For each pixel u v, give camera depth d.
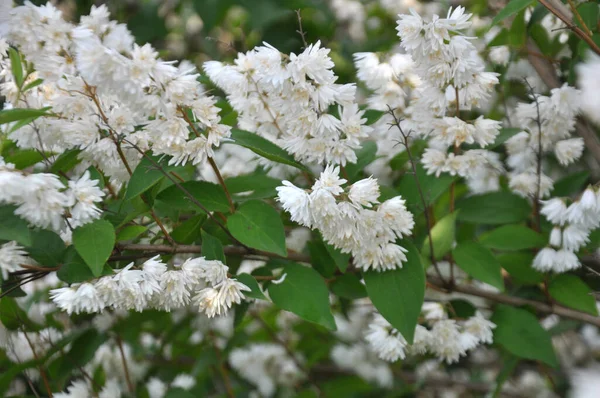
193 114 0.90
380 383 1.11
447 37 0.89
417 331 0.95
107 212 0.94
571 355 1.10
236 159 1.06
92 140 0.90
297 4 1.25
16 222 0.87
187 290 0.91
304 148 0.91
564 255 0.95
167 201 0.93
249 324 1.13
